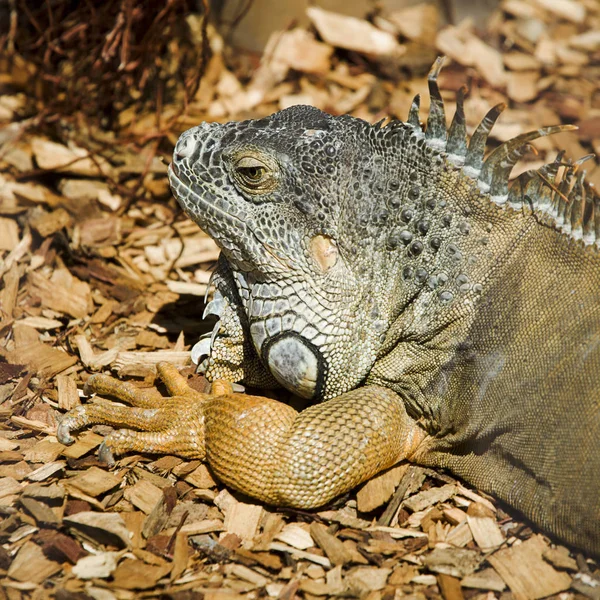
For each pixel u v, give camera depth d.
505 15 17.98
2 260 10.72
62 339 9.66
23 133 13.16
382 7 17.20
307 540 7.36
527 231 7.67
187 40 15.05
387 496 7.72
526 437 7.52
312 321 7.69
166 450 7.86
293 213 7.52
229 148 7.61
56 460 7.89
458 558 7.21
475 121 14.95
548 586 7.07
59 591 6.52
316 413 7.55
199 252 11.59
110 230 11.65
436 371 7.91
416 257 7.72
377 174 7.66
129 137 13.38
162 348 9.75
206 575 6.95
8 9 14.60
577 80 16.56
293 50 15.93
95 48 13.13
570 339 7.45
